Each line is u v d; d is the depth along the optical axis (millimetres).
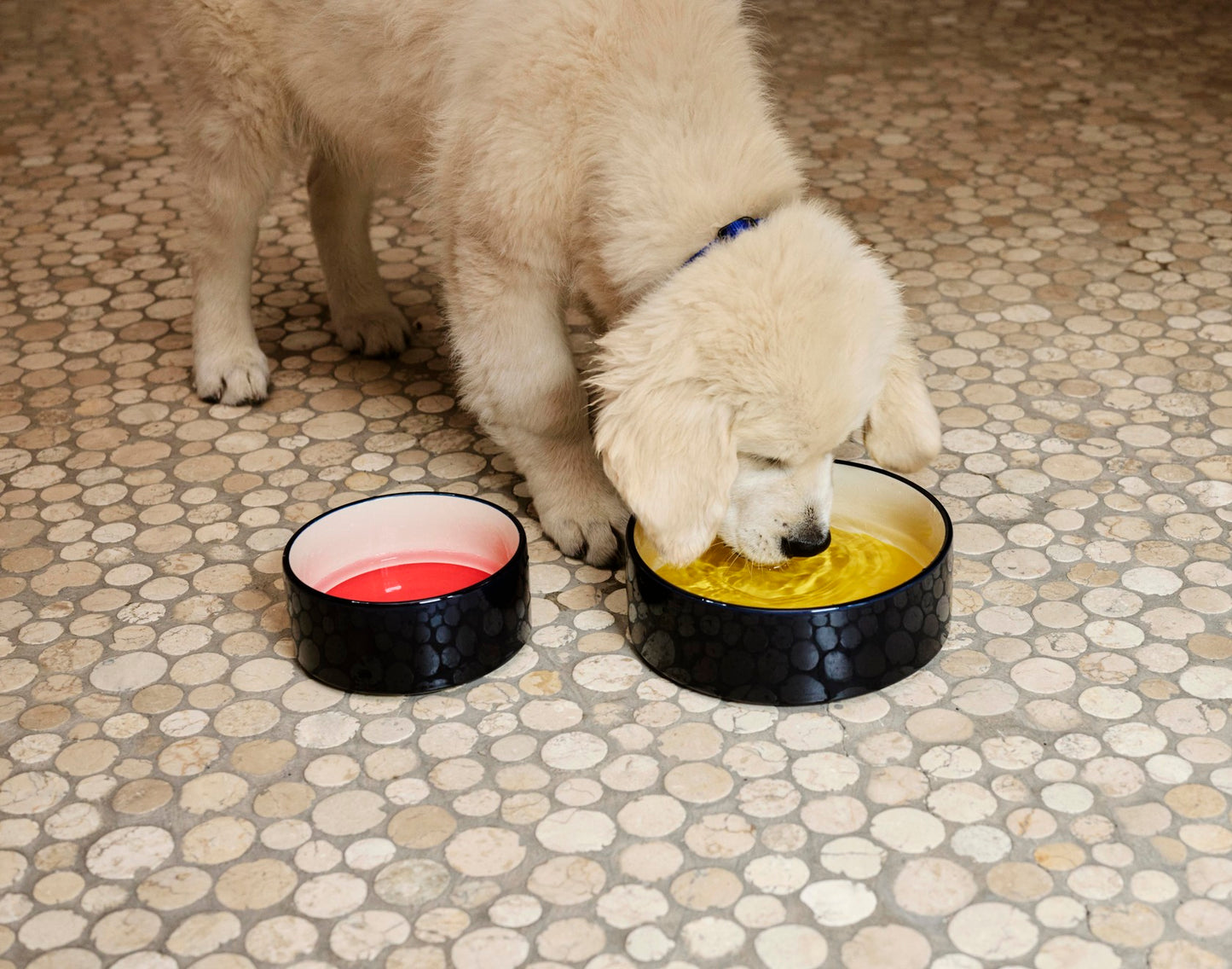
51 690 1420
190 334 1842
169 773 1356
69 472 1642
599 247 1440
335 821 1322
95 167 2189
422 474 1629
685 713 1386
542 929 1258
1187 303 1819
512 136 1446
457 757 1360
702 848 1298
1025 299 1837
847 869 1283
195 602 1495
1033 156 2129
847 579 1445
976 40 2625
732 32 1478
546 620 1468
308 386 1752
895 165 2123
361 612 1375
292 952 1252
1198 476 1587
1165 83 2367
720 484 1353
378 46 1554
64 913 1276
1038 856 1287
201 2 1613
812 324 1340
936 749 1354
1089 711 1377
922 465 1460
